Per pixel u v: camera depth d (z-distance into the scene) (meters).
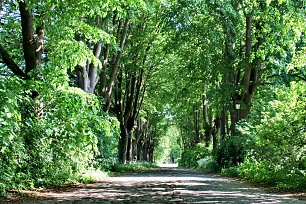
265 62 24.44
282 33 17.00
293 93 16.27
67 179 15.43
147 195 12.15
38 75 13.73
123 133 36.12
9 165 11.16
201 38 26.00
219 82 28.97
